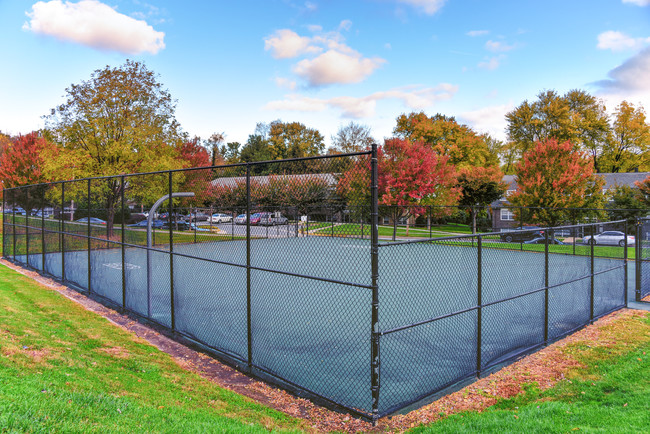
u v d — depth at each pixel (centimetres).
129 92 2172
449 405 456
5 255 1593
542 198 2148
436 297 981
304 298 998
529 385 502
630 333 706
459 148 4534
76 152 2089
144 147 2155
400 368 564
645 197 2608
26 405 317
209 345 654
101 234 1048
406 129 4566
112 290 971
